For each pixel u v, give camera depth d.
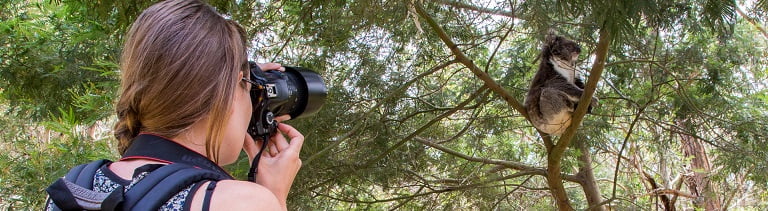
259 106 1.20
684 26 5.36
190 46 0.97
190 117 0.97
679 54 6.25
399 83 6.04
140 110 0.98
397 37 5.92
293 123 5.36
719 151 7.18
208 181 0.90
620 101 7.26
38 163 3.35
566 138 5.36
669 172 12.02
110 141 3.49
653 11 2.51
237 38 1.06
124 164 0.97
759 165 6.65
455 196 7.53
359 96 5.98
